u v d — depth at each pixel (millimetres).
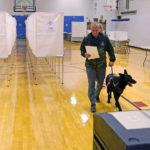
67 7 18703
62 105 4059
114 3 15141
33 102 4172
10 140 2783
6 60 8656
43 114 3625
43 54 5273
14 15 18109
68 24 18641
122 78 3477
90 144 2727
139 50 12992
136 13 13727
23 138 2842
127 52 11766
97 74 3795
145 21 12852
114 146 679
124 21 15297
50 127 3170
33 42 5883
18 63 8195
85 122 3361
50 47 5277
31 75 6328
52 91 4883
